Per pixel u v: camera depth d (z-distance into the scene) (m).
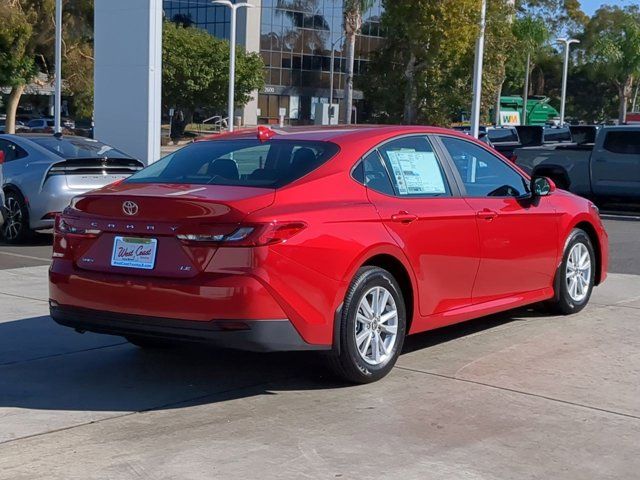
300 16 69.12
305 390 5.82
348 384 5.91
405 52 38.62
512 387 5.92
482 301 6.85
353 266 5.60
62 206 12.12
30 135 13.18
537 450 4.79
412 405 5.52
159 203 5.37
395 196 6.13
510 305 7.16
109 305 5.52
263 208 5.27
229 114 38.88
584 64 64.81
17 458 4.59
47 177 12.16
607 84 74.94
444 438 4.94
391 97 39.84
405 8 34.09
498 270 6.93
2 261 11.09
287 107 69.69
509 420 5.26
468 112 43.81
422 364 6.47
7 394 5.70
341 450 4.74
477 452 4.74
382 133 6.34
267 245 5.15
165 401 5.59
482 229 6.70
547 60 70.88
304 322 5.33
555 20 61.03
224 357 6.65
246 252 5.14
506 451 4.76
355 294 5.64
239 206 5.23
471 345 7.05
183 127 60.38
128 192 5.68
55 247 5.96
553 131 27.84
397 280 6.12
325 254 5.43
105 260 5.61
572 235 7.97
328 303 5.46
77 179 12.33
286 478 4.35
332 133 6.29
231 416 5.29
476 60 24.11
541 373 6.26
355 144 6.08
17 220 12.49
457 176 6.75
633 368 6.41
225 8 69.25
